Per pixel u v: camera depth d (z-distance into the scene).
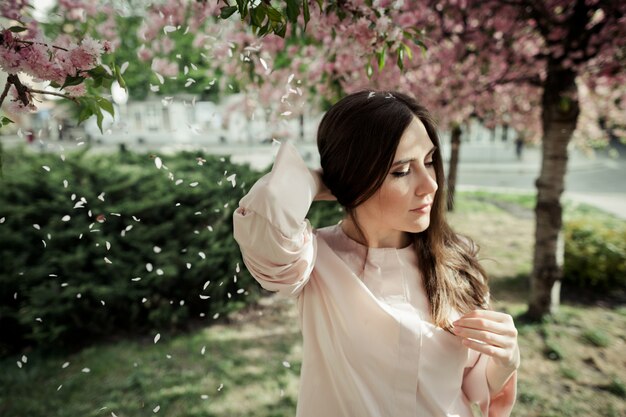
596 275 4.61
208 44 2.33
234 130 16.77
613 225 5.76
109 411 2.73
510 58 3.56
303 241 0.80
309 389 0.98
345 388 0.90
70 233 3.56
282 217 0.73
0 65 1.00
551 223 3.69
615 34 2.94
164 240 3.84
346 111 0.87
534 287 3.88
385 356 0.88
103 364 3.26
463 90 3.67
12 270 3.45
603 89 4.41
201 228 3.87
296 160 0.81
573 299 4.44
